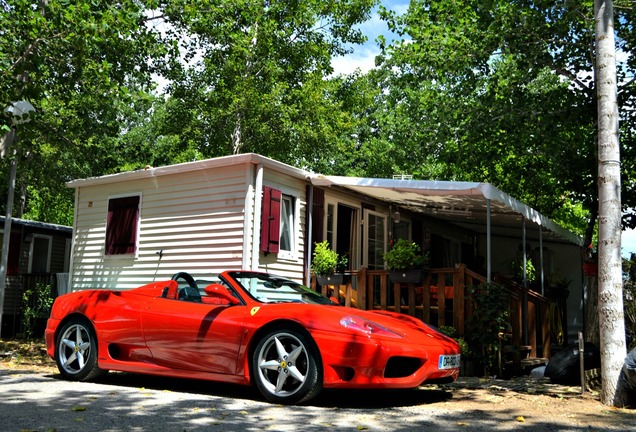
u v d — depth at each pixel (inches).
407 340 196.1
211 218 372.5
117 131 598.5
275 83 818.2
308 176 386.0
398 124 944.9
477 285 322.3
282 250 376.2
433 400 216.8
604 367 222.7
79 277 444.5
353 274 375.9
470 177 639.1
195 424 157.5
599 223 238.2
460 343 310.8
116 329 232.5
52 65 471.2
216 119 817.5
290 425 159.5
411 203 441.1
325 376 187.6
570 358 280.7
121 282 416.2
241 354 202.7
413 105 725.3
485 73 473.7
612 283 228.2
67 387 223.6
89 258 441.1
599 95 245.0
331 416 175.0
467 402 215.0
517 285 346.3
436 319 380.5
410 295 348.8
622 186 451.5
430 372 197.9
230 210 363.6
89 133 581.3
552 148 458.3
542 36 434.9
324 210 410.3
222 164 363.6
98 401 191.3
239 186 362.0
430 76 498.9
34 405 182.5
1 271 422.9
